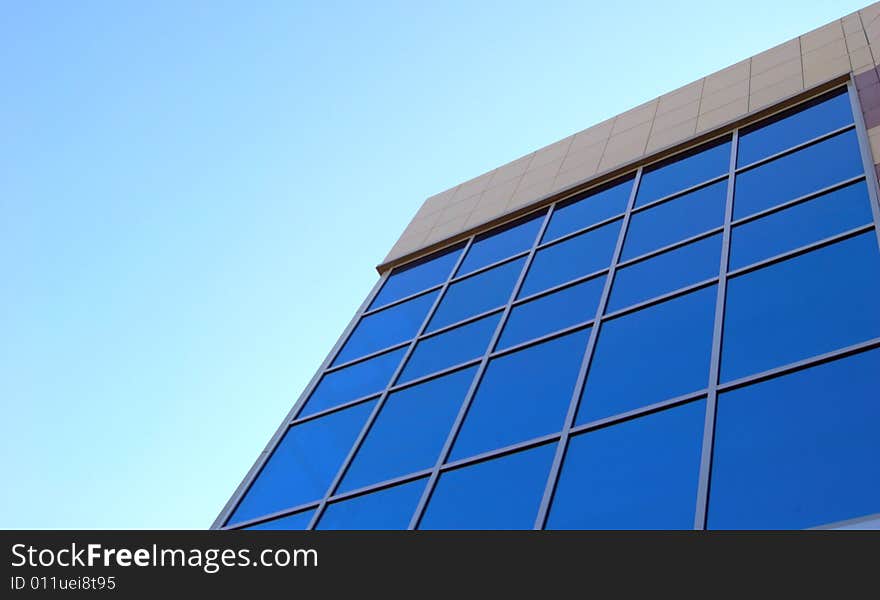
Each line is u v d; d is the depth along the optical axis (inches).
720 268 497.0
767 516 327.0
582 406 451.2
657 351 458.0
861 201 476.7
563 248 639.8
